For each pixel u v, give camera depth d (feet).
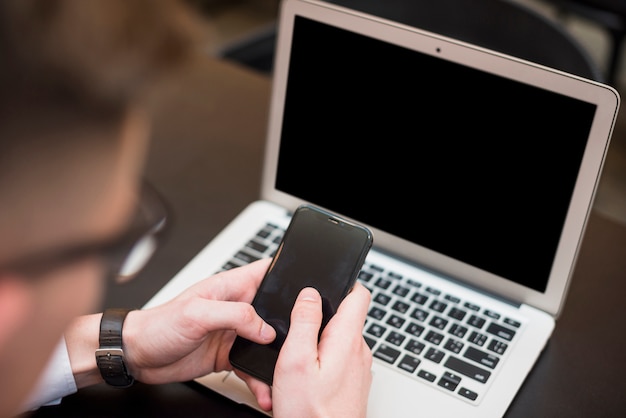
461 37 4.80
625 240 3.71
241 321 2.65
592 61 4.25
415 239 3.38
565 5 8.09
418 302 3.21
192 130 4.22
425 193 3.31
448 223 3.30
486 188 3.18
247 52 5.58
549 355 3.11
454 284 3.33
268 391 2.76
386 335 3.05
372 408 2.79
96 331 2.83
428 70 3.16
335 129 3.42
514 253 3.19
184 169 3.96
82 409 2.78
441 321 3.12
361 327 2.65
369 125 3.34
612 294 3.42
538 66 2.94
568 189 3.01
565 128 2.95
